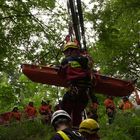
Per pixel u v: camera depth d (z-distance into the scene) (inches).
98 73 357.1
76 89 332.8
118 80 354.6
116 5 1029.8
